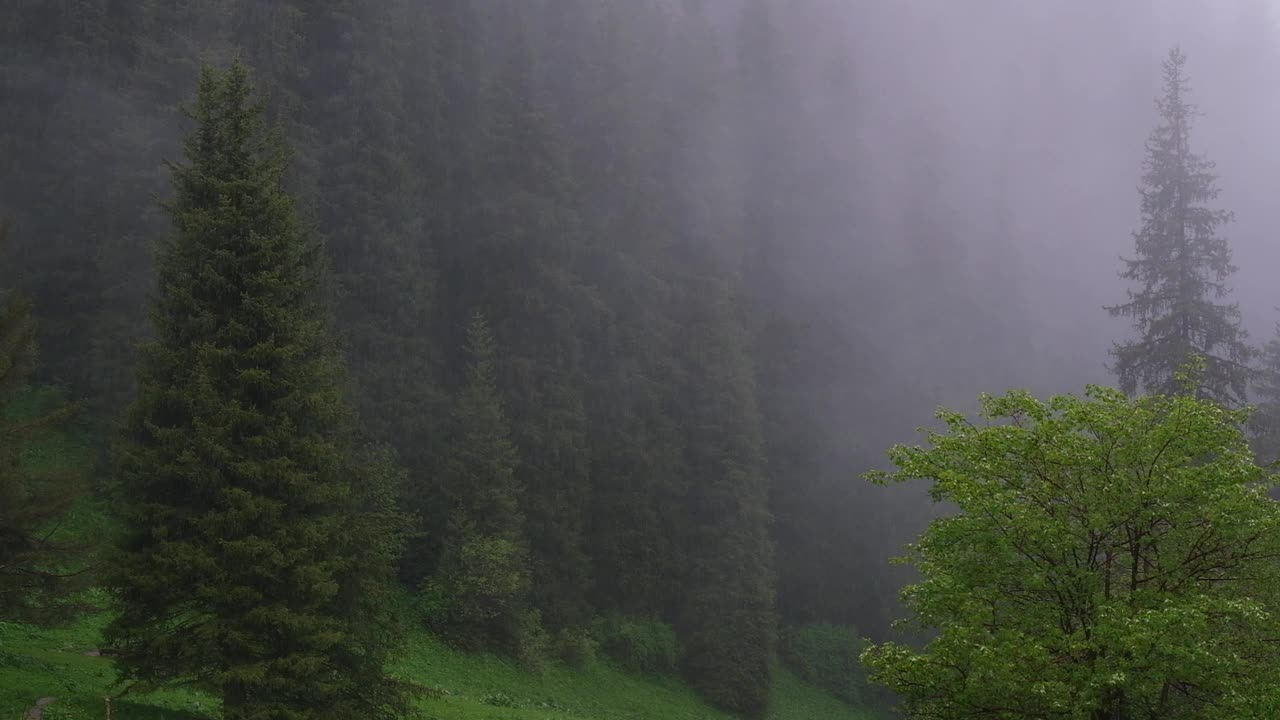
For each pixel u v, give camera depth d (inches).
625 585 2206.0
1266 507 546.6
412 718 978.7
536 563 1953.7
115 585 689.0
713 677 2096.5
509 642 1739.7
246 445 719.7
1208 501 548.7
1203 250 1227.9
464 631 1684.3
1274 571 558.3
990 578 592.4
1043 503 589.3
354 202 1941.4
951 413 649.0
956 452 626.8
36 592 759.7
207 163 766.5
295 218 791.7
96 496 1270.9
